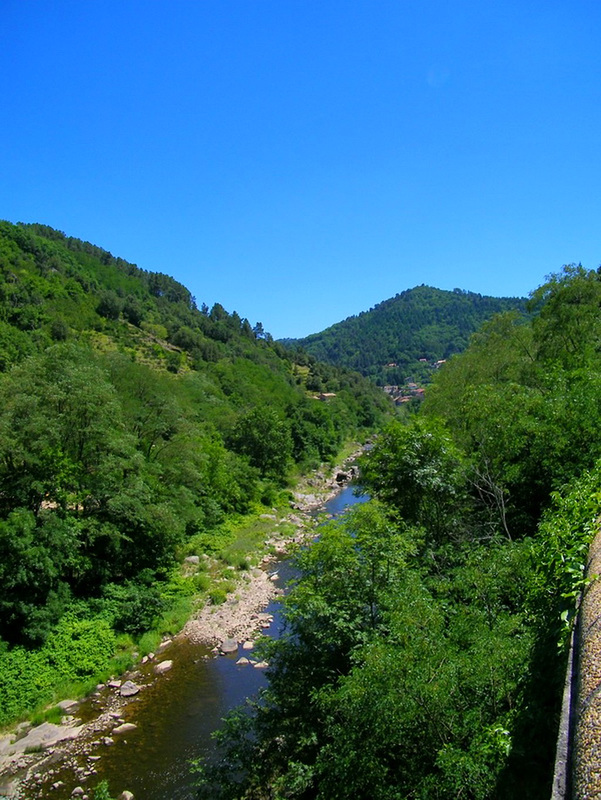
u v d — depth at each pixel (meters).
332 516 47.34
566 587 7.24
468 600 10.80
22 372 24.36
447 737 7.32
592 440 15.93
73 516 23.81
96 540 25.50
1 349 56.16
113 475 25.55
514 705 7.33
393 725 7.46
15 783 14.65
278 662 12.85
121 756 15.66
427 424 18.67
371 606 11.84
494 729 6.52
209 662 21.38
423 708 7.22
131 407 34.84
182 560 32.38
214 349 126.56
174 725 17.16
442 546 15.16
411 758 7.62
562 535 8.18
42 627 20.22
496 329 45.75
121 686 19.58
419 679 7.26
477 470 17.95
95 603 23.20
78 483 23.84
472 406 21.22
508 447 17.89
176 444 36.44
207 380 96.19
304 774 10.20
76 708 18.28
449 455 17.64
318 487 65.62
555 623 7.32
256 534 40.38
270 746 12.09
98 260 168.88
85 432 24.77
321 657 12.10
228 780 12.39
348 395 137.25
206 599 27.66
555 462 16.23
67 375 25.97
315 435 79.62
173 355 106.06
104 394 25.62
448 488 17.06
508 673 7.29
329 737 10.99
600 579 5.88
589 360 21.70
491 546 13.23
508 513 17.45
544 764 6.18
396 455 17.92
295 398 115.69
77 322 97.62
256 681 19.67
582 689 4.13
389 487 18.09
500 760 6.37
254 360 148.12
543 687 6.97
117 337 105.00
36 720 17.44
